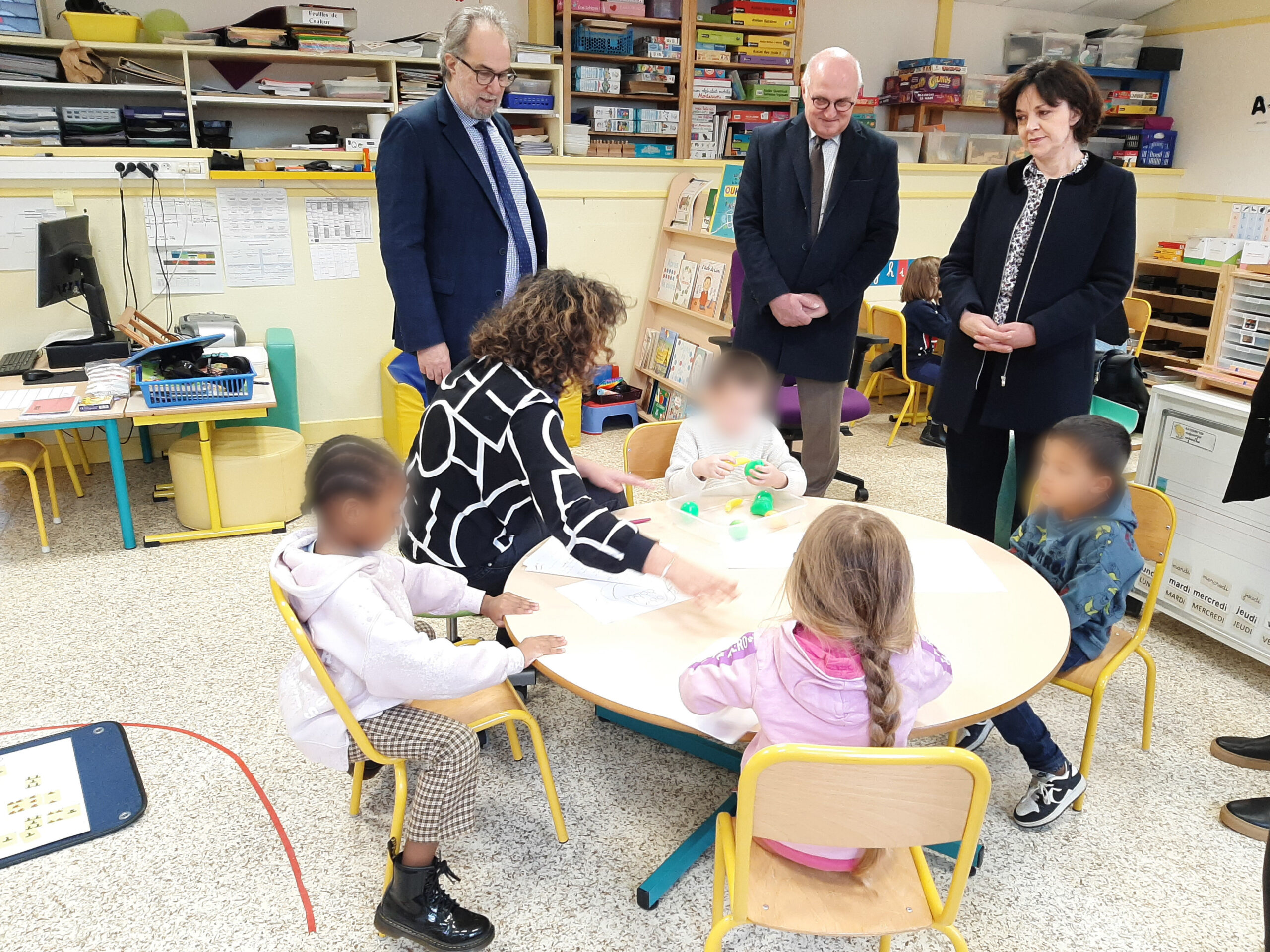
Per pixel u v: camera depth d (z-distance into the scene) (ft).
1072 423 6.58
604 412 16.30
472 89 8.68
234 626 9.50
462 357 9.50
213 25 16.76
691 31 18.92
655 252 17.37
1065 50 21.53
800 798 3.97
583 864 6.31
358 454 4.96
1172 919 5.93
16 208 12.98
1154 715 8.20
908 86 20.81
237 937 5.65
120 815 6.63
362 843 6.50
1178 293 20.17
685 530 7.04
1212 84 21.16
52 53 15.47
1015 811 6.85
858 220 10.21
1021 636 5.54
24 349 13.62
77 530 11.94
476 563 6.76
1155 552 7.22
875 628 4.20
